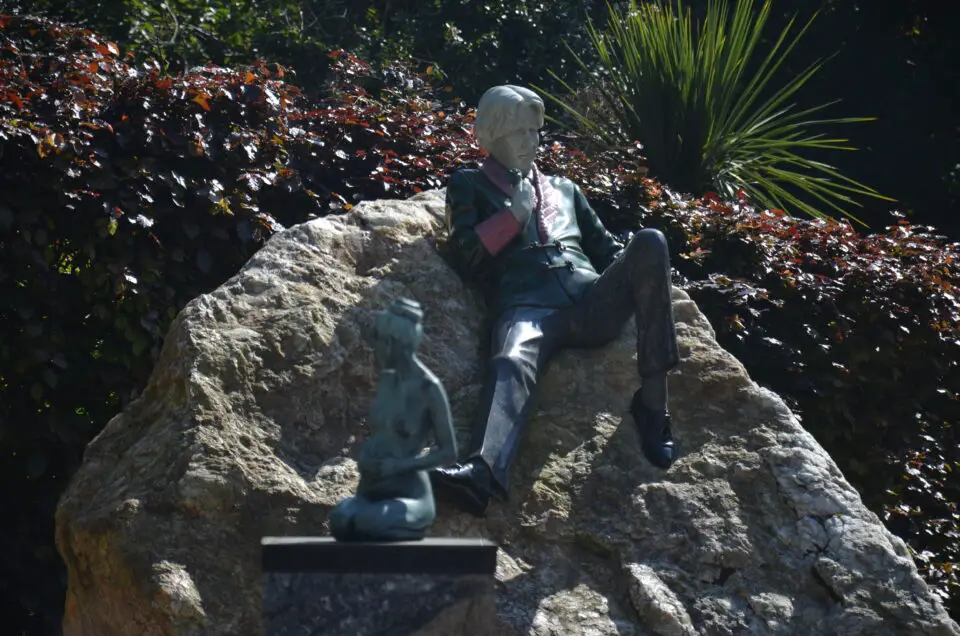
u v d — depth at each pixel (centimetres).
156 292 541
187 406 409
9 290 509
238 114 593
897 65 1348
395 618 321
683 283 619
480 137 496
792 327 647
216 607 374
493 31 1237
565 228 495
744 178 876
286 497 398
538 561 412
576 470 438
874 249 698
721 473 439
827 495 429
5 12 939
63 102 541
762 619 403
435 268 487
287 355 435
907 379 685
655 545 417
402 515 332
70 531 401
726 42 868
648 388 446
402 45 1211
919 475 661
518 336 449
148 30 1097
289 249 471
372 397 445
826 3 1327
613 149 806
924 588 407
